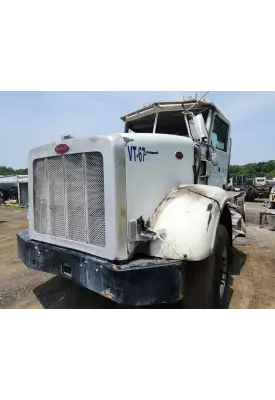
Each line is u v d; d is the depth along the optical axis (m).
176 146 3.17
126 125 5.01
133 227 2.47
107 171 2.40
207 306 2.71
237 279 4.09
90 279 2.49
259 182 20.97
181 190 2.93
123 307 3.23
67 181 2.75
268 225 8.02
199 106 4.32
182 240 2.46
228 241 3.43
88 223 2.59
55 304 3.36
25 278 4.23
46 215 3.03
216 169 4.82
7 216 11.97
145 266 2.31
